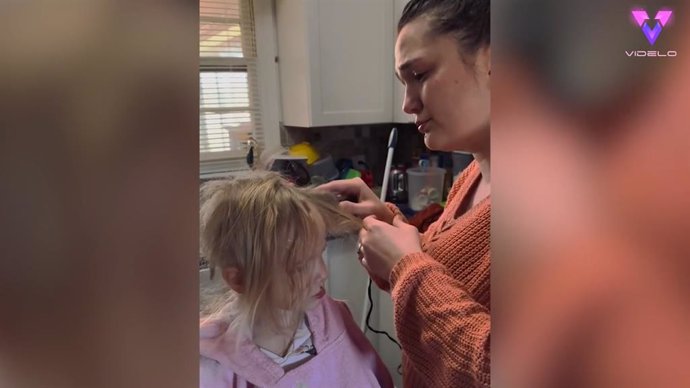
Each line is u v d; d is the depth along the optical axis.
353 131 0.96
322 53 0.78
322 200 0.52
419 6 0.49
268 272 0.44
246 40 0.67
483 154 0.51
